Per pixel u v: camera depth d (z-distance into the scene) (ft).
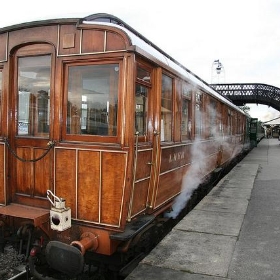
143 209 14.92
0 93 14.82
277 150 78.38
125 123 12.48
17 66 14.49
